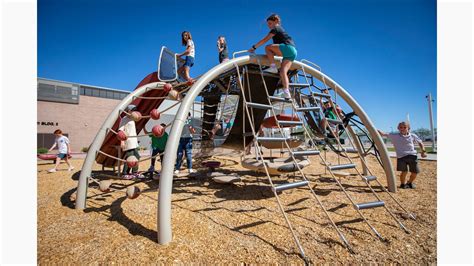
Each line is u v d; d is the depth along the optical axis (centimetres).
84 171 396
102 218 335
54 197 448
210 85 596
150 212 356
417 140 511
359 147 619
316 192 470
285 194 457
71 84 2455
